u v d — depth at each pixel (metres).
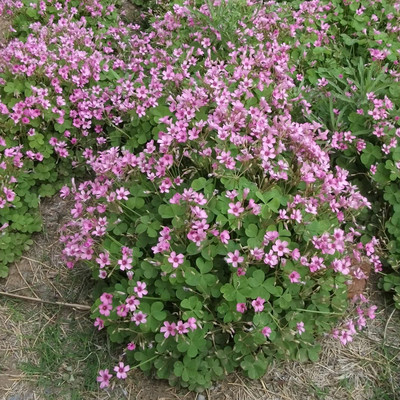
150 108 0.60
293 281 0.46
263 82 0.62
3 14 0.80
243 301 0.45
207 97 0.57
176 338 0.44
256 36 0.71
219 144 0.51
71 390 0.48
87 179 0.66
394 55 0.71
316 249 0.49
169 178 0.52
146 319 0.46
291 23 0.79
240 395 0.48
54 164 0.63
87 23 0.82
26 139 0.63
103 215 0.57
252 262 0.47
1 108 0.60
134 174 0.53
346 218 0.55
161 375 0.47
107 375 0.45
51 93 0.65
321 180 0.53
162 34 0.75
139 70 0.71
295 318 0.47
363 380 0.49
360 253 0.53
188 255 0.49
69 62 0.67
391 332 0.53
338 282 0.50
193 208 0.47
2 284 0.56
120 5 0.91
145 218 0.50
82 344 0.52
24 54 0.67
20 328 0.53
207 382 0.47
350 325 0.48
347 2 0.80
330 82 0.67
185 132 0.53
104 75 0.70
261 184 0.51
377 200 0.60
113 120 0.63
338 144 0.60
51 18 0.77
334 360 0.51
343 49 0.76
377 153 0.59
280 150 0.51
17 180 0.59
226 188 0.50
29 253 0.59
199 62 0.70
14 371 0.49
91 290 0.56
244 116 0.53
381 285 0.56
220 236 0.46
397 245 0.56
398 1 0.81
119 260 0.48
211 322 0.47
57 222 0.62
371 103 0.62
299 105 0.64
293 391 0.48
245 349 0.47
